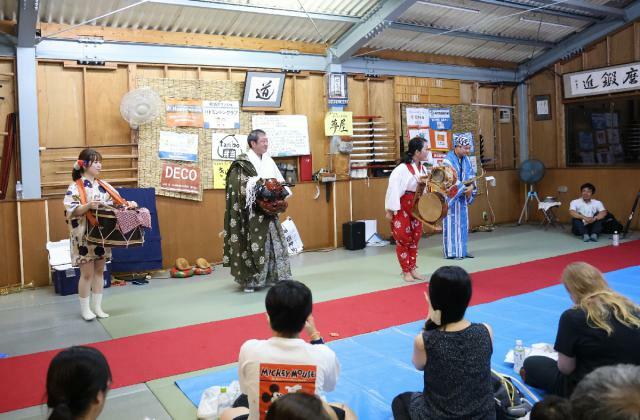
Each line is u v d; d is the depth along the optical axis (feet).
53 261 19.15
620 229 28.27
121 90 22.49
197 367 11.60
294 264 23.30
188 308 16.60
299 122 26.32
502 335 12.59
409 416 7.81
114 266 20.83
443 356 7.04
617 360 7.65
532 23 30.89
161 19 22.82
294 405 4.23
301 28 25.85
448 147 31.76
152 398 10.16
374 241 27.96
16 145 20.61
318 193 26.94
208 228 24.12
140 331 14.37
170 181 23.13
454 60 32.22
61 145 21.50
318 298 16.98
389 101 29.89
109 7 21.33
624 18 30.68
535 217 34.83
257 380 6.63
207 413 9.02
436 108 31.40
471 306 15.14
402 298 16.71
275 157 26.18
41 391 10.68
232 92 24.54
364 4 24.97
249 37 25.21
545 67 34.09
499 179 34.17
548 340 12.20
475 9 28.37
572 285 8.20
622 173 30.83
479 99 33.83
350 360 11.44
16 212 20.03
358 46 26.48
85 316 15.58
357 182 28.14
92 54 21.74
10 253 20.02
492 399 7.21
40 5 20.36
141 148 22.58
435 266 21.66
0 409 9.92
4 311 17.06
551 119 34.24
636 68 29.89
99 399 5.21
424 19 28.50
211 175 24.14
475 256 23.59
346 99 27.32
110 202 15.51
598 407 4.31
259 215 18.37
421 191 18.98
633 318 7.70
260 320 15.01
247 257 18.52
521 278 18.78
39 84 21.07
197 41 23.73
